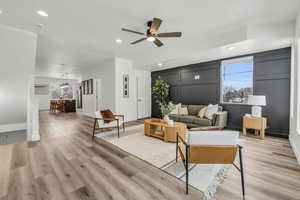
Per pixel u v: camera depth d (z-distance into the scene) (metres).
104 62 5.92
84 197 1.54
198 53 3.87
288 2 2.13
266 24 2.80
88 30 3.07
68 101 9.18
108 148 2.91
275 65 3.57
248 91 4.11
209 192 1.61
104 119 3.61
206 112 4.30
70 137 3.66
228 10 2.36
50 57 5.09
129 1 2.13
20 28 2.95
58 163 2.28
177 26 2.91
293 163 2.25
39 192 1.61
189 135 1.61
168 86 6.01
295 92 2.67
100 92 6.34
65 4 2.18
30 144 3.12
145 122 3.83
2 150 2.78
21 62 3.44
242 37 2.94
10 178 1.86
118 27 2.94
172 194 1.58
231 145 1.59
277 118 3.59
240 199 1.50
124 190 1.65
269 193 1.58
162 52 4.45
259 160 2.35
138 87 6.45
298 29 2.41
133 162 2.32
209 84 4.84
